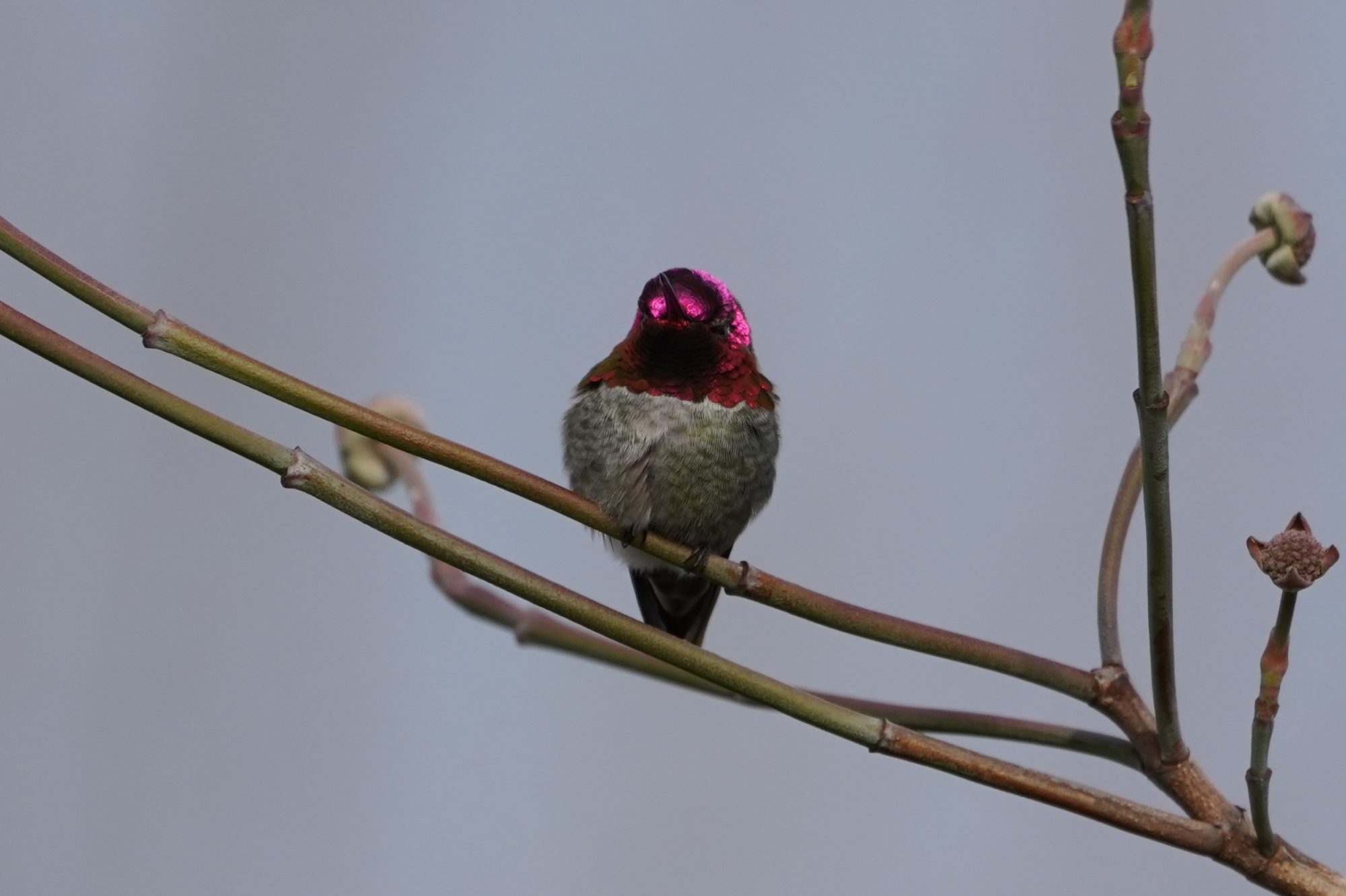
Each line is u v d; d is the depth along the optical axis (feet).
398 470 16.69
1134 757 16.42
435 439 16.42
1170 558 16.37
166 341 16.35
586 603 16.38
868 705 16.48
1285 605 16.33
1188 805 16.40
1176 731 16.39
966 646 16.43
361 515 16.37
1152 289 16.33
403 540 16.38
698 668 16.38
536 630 16.62
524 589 16.38
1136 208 16.31
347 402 16.39
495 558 16.38
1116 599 16.44
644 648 16.38
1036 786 16.37
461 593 16.63
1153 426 16.34
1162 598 16.38
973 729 16.47
